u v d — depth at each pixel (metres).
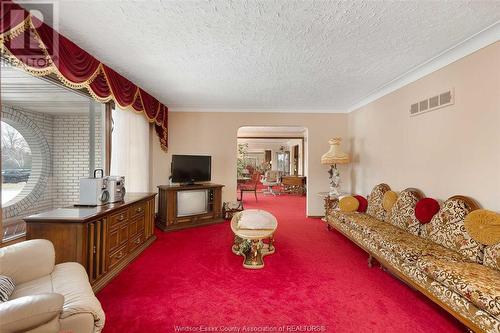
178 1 1.81
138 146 4.16
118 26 2.14
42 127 3.29
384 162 4.00
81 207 2.56
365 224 3.20
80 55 2.45
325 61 2.89
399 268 2.29
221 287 2.38
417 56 2.73
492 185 2.23
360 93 4.20
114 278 2.53
